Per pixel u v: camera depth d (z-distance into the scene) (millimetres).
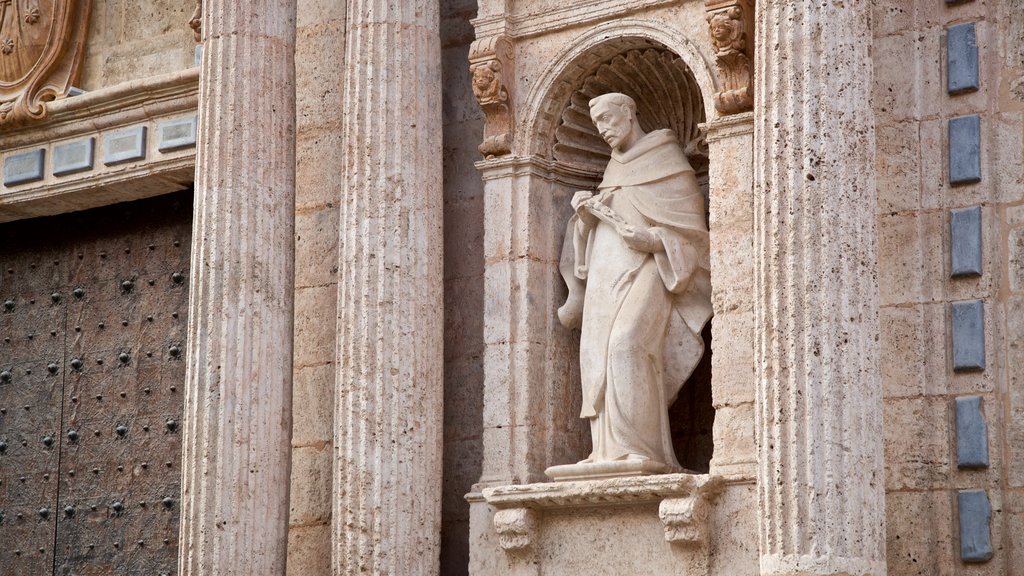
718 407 21391
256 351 23359
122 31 28422
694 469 23375
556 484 21828
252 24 24234
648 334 22125
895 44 21234
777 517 18672
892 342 20641
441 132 23734
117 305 27953
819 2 19422
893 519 20266
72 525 27609
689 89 23344
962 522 19922
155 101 27375
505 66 23641
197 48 27328
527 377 22984
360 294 22875
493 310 23359
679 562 21188
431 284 23109
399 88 23375
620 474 21719
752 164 21609
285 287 23844
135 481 27172
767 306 19141
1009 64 20734
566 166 23828
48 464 28031
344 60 25234
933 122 20938
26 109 28156
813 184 19109
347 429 22594
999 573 19688
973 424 20047
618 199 22734
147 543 26812
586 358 22438
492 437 23000
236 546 22781
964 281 20469
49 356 28422
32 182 28328
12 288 29047
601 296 22484
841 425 18625
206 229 23734
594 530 21938
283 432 23453
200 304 23547
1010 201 20453
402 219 23031
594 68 23594
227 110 24000
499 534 22484
